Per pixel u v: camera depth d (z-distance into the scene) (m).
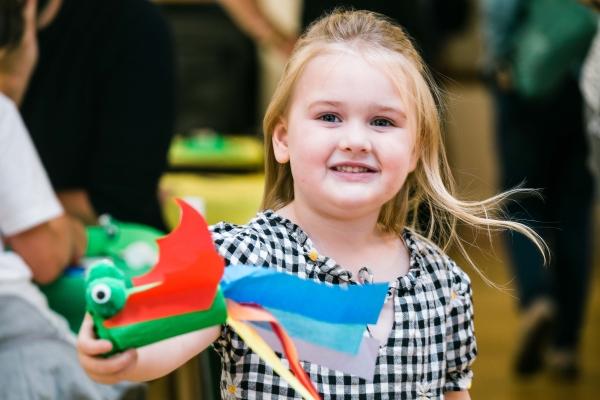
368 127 1.93
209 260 1.59
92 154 3.42
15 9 3.10
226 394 1.91
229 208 4.15
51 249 2.88
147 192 3.46
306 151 1.93
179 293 1.60
